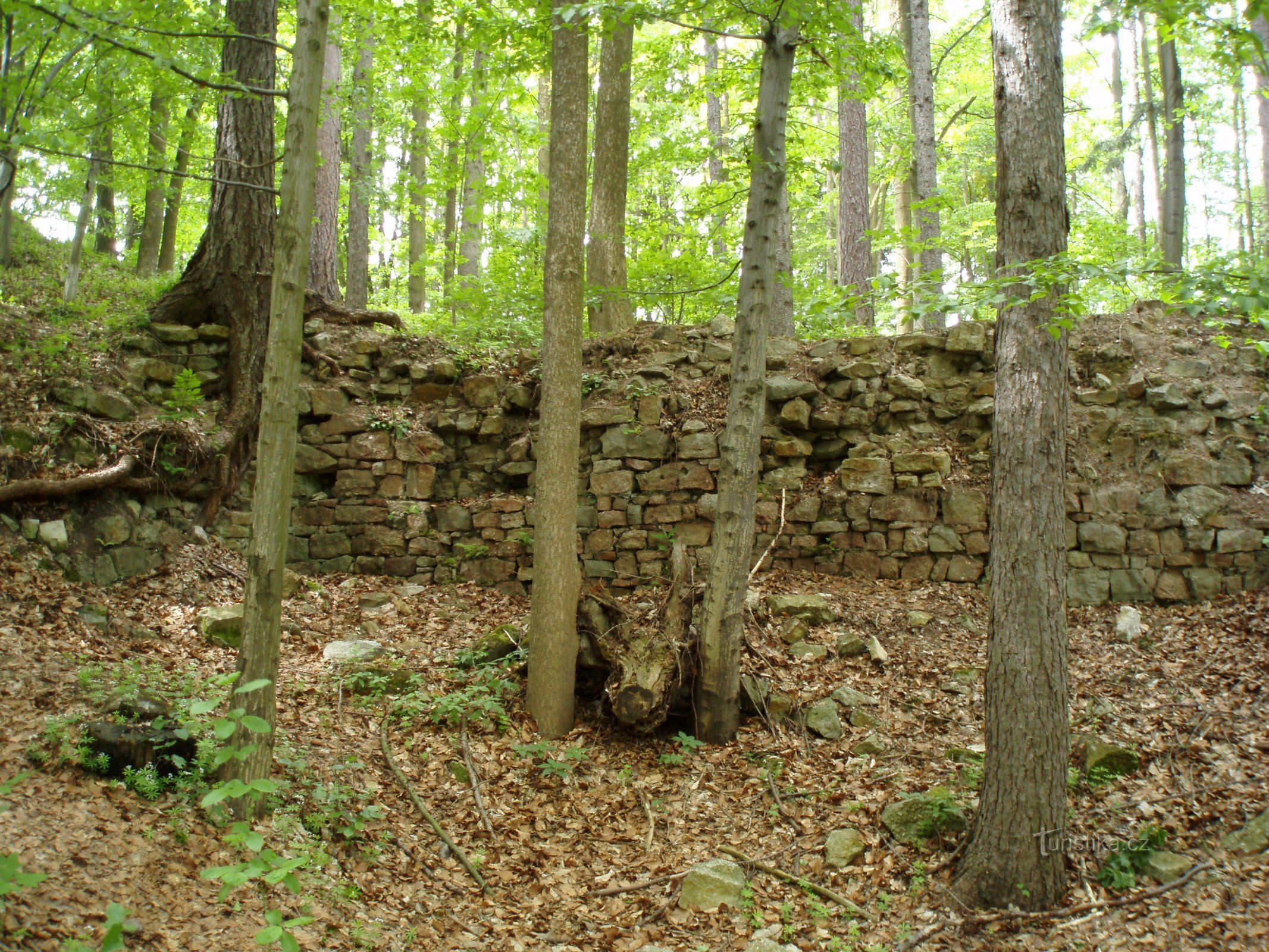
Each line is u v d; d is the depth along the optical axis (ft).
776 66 21.99
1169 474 28.81
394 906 15.40
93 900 12.23
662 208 48.34
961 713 22.74
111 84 20.08
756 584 29.01
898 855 17.72
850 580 29.43
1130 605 27.89
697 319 41.55
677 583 24.27
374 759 19.85
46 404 25.54
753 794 20.26
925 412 31.45
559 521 22.80
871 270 47.09
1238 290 13.48
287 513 16.24
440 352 33.73
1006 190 16.72
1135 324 31.83
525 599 29.50
